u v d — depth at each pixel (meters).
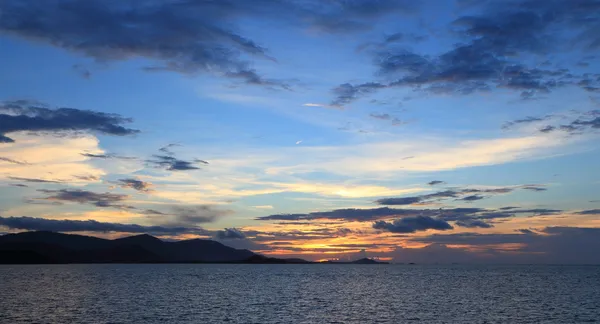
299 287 141.88
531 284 157.88
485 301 96.62
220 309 82.12
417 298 103.81
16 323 65.06
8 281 162.62
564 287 140.75
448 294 114.62
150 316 72.50
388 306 87.56
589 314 76.25
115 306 85.25
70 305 86.38
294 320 69.69
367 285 153.62
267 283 164.25
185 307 84.56
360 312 78.75
